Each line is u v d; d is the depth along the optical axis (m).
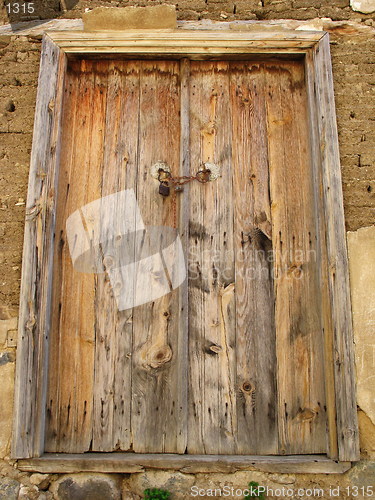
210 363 2.96
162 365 2.97
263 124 3.29
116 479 2.75
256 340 2.99
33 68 3.27
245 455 2.83
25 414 2.73
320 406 2.90
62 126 3.25
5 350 2.85
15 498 2.68
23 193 3.06
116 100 3.33
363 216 3.00
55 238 3.09
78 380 2.94
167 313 3.03
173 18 3.25
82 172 3.21
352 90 3.21
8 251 2.97
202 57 3.34
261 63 3.38
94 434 2.88
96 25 3.27
